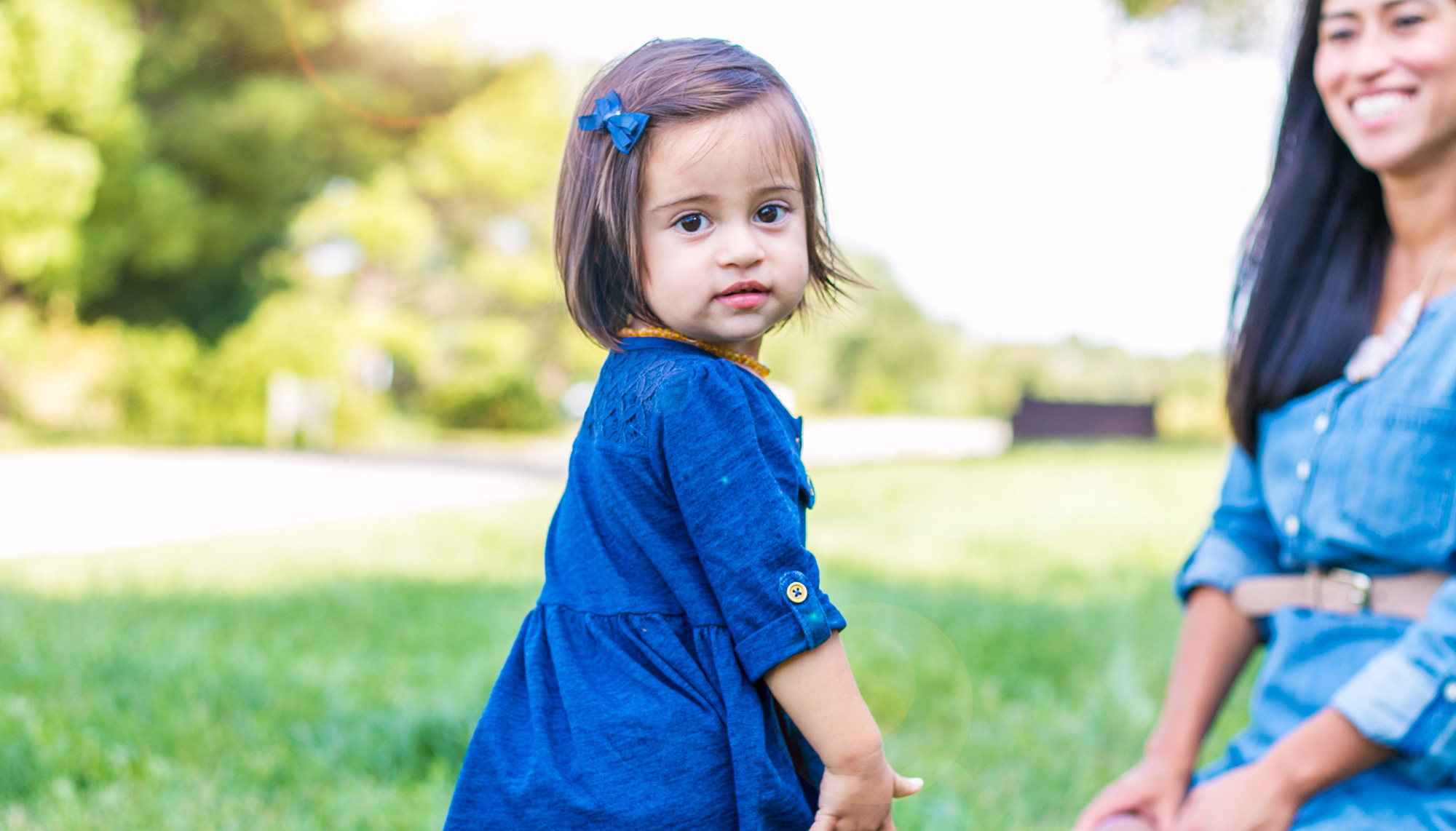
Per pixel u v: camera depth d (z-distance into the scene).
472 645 4.28
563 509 1.43
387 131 20.58
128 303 19.00
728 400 1.30
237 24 18.39
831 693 1.25
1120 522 8.20
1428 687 1.44
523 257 23.50
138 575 5.82
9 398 19.55
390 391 24.84
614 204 1.33
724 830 1.25
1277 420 1.77
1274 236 1.80
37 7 15.52
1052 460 14.27
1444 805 1.45
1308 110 1.80
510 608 4.99
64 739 2.93
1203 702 1.81
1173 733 1.80
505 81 21.73
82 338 19.55
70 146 15.95
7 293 17.80
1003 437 26.70
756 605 1.25
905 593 5.29
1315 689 1.63
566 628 1.34
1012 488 10.58
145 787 2.75
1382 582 1.63
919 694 3.77
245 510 9.54
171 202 17.06
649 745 1.25
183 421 19.03
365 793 2.78
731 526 1.26
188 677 3.58
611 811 1.23
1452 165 1.68
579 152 1.38
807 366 36.00
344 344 20.27
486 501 10.64
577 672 1.31
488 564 6.39
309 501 10.38
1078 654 4.30
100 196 16.69
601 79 1.39
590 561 1.35
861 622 4.64
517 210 23.36
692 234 1.31
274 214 18.80
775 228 1.33
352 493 11.19
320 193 20.03
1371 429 1.62
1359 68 1.68
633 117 1.31
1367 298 1.72
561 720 1.30
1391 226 1.76
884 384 37.00
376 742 3.06
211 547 7.02
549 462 16.45
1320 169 1.78
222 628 4.50
